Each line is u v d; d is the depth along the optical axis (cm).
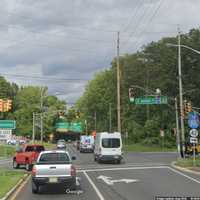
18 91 18512
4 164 5012
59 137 19038
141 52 12575
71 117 18025
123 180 2912
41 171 2286
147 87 11456
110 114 13525
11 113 17062
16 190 2427
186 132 8925
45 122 16838
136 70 12544
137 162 5075
